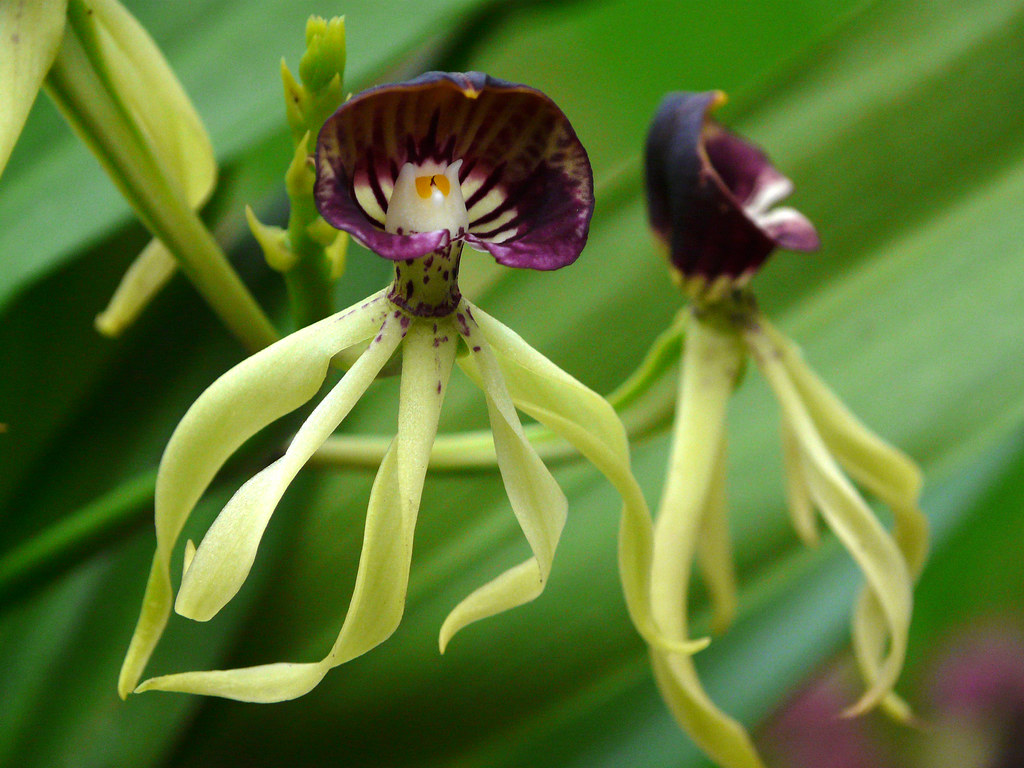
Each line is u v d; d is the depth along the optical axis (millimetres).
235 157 257
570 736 280
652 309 288
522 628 273
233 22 266
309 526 276
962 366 282
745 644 286
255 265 273
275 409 211
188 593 203
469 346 216
